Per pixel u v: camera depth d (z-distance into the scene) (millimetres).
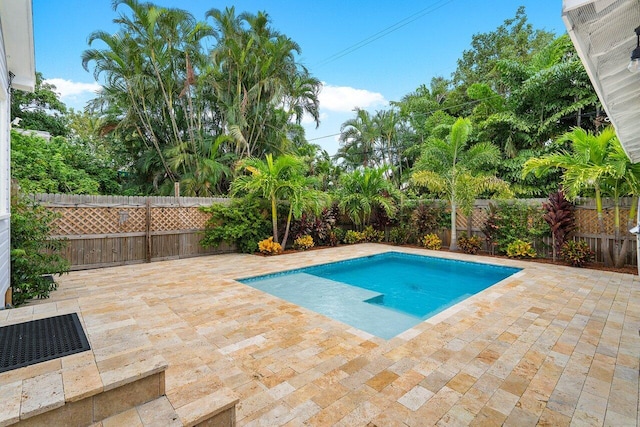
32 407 1456
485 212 9234
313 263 7625
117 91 13234
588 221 7367
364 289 6027
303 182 9414
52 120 14102
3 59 3803
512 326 3633
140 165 14602
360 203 11102
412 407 2176
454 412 2125
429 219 10320
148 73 13281
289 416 2078
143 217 7637
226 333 3414
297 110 17031
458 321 3791
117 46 12242
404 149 19766
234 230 8773
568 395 2311
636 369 2668
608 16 1693
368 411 2133
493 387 2418
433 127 16281
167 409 1796
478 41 18719
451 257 8445
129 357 1953
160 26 12680
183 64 13984
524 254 7988
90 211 6852
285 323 3711
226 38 14477
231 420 1954
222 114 15742
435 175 9492
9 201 4008
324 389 2387
